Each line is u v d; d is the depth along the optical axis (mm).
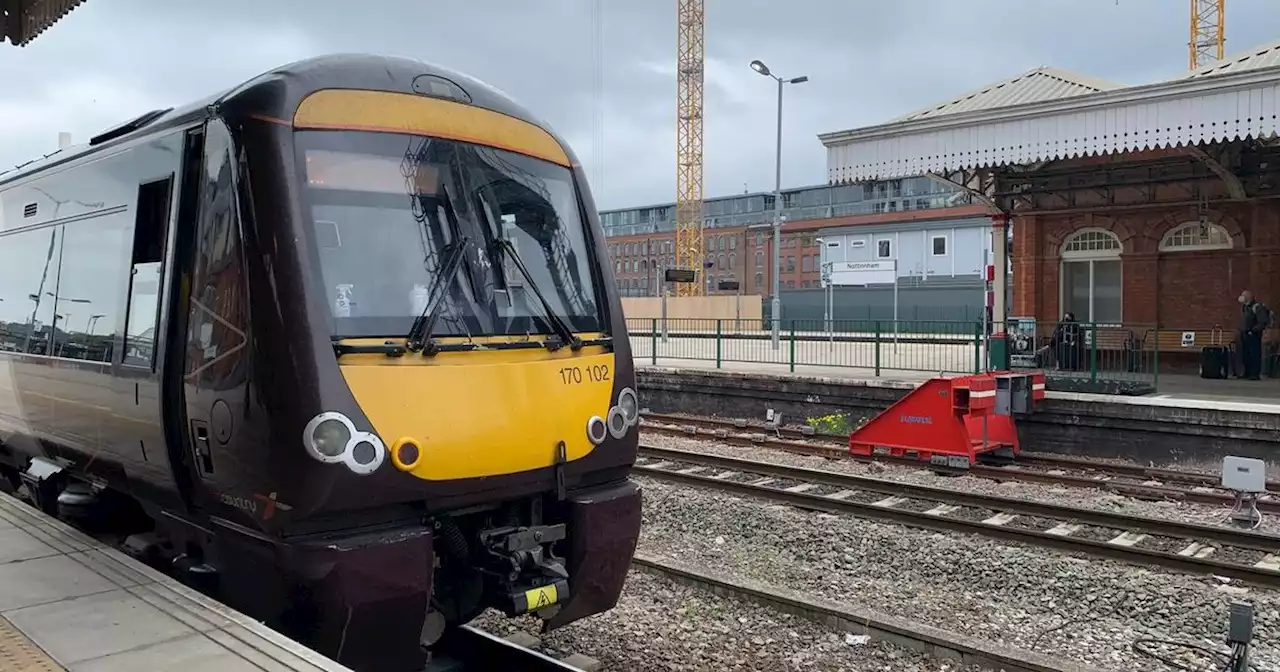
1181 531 8453
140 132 5156
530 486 4531
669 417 17734
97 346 5281
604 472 4988
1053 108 14000
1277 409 11828
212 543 4523
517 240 4840
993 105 16250
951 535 8531
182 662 3615
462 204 4637
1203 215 17625
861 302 55156
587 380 4840
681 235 76312
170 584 4520
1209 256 17859
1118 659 5676
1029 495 10562
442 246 4492
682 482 11102
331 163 4215
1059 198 19453
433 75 4801
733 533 8734
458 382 4250
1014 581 7137
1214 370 16766
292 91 4215
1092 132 13773
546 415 4555
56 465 6184
